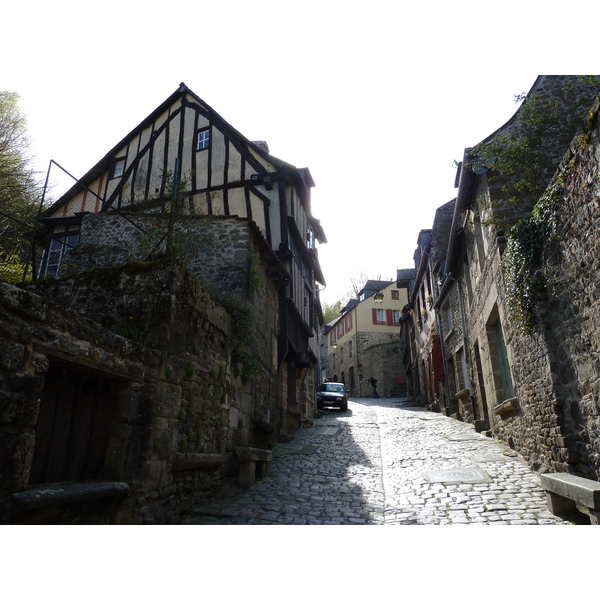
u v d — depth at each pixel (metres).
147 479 4.35
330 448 9.62
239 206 11.69
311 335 13.61
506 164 7.45
